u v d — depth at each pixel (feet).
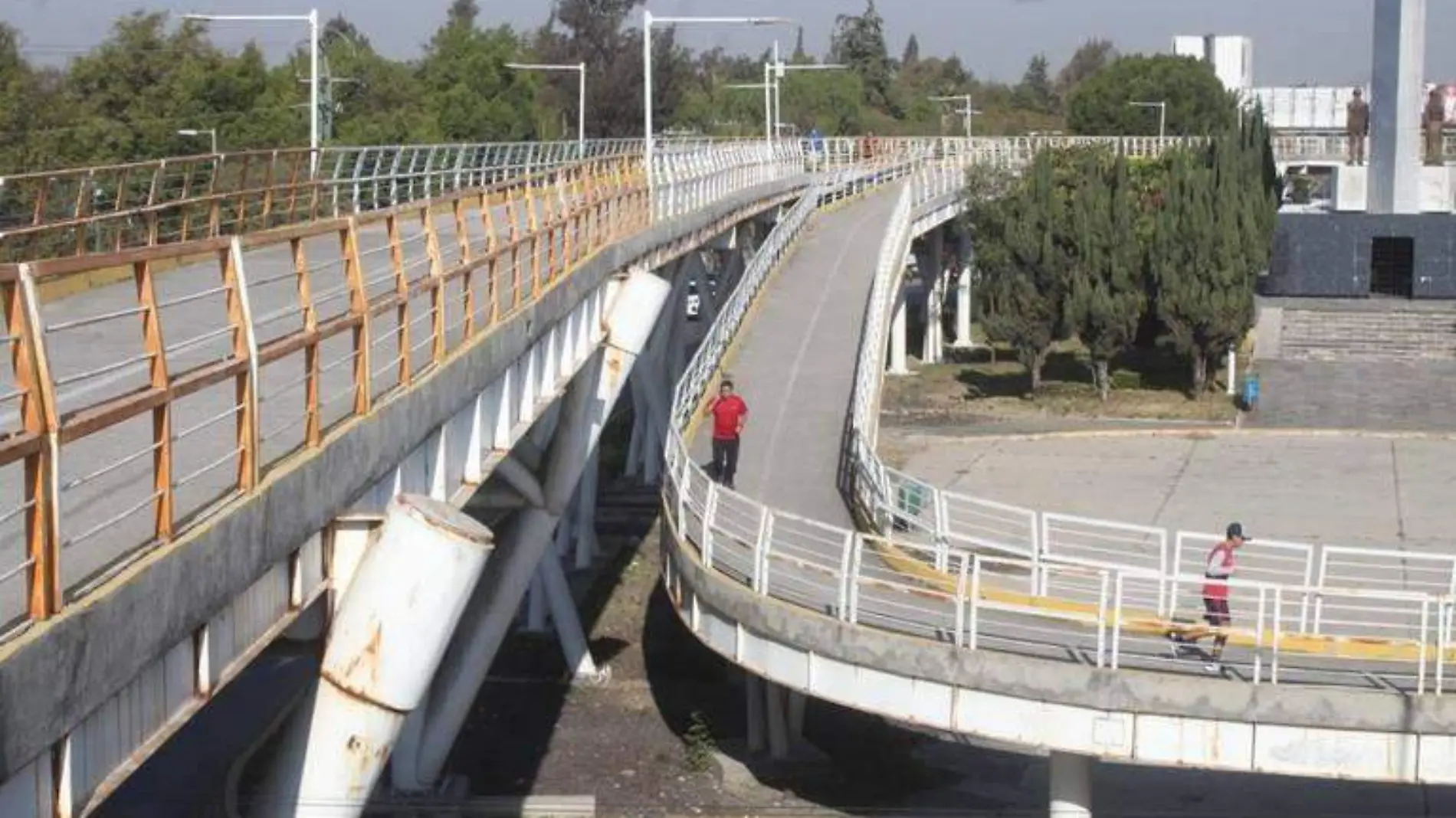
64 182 92.79
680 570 75.10
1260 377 189.37
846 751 84.79
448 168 134.00
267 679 78.28
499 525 79.77
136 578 28.81
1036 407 183.21
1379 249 215.92
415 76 246.68
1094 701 56.59
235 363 34.14
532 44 329.93
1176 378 196.44
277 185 101.30
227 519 33.14
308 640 42.86
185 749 70.03
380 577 41.37
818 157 229.04
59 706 26.21
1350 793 76.38
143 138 147.33
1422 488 126.21
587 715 92.17
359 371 43.62
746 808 77.61
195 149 155.22
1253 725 55.42
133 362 33.12
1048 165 194.18
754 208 171.63
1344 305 209.77
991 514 108.47
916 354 236.84
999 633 61.41
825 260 158.71
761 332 130.72
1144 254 184.96
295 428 42.96
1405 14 225.97
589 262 82.58
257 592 36.42
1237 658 59.11
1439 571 76.89
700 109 368.27
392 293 54.03
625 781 81.35
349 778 42.32
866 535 70.03
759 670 66.18
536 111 270.05
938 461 144.25
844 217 185.26
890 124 454.81
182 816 61.21
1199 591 69.21
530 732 88.99
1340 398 179.01
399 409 46.88
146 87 155.63
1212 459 140.77
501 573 78.33
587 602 114.21
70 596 27.58
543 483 81.56
